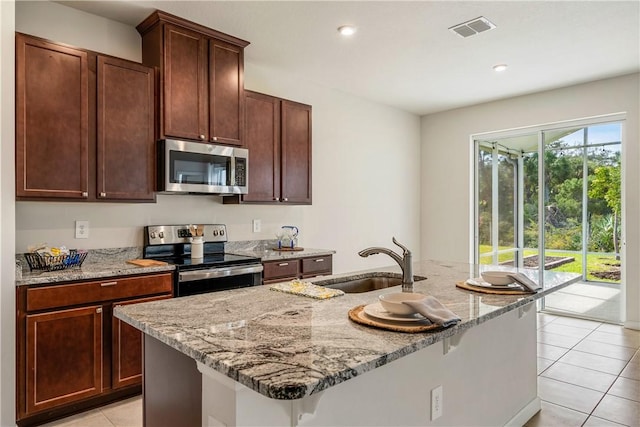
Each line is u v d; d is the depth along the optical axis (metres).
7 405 2.17
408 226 5.74
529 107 4.91
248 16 2.97
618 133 4.41
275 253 3.72
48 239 2.78
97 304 2.48
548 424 2.38
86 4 2.83
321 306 1.62
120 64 2.81
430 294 1.90
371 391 1.42
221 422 1.12
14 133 2.29
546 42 3.41
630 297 4.23
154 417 1.53
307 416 1.21
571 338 3.95
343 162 4.85
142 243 3.22
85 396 2.44
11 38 2.28
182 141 3.04
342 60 3.83
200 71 3.16
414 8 2.85
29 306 2.25
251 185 3.63
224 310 1.56
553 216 4.89
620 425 2.37
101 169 2.72
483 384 2.03
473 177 5.52
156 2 2.79
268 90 4.07
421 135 5.96
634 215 4.18
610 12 2.90
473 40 3.37
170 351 1.42
